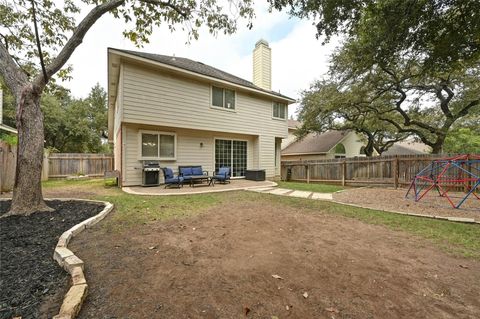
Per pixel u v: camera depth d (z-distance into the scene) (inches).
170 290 78.4
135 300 72.4
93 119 1164.5
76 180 474.3
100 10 199.6
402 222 168.9
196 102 396.5
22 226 144.0
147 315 65.4
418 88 488.7
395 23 183.2
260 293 77.5
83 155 546.3
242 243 124.4
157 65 337.1
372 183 417.7
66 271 90.2
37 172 180.5
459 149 615.5
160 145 383.9
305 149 829.8
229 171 454.9
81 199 229.0
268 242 126.4
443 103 510.3
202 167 434.9
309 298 75.0
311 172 518.9
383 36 196.2
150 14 271.9
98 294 75.2
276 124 545.3
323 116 609.6
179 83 375.6
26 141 176.7
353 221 171.3
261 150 512.4
